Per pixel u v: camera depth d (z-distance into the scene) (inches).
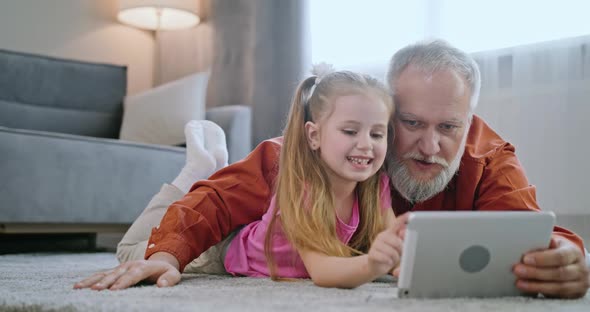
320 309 27.9
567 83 83.3
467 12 93.0
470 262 32.0
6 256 80.5
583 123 82.0
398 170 44.8
